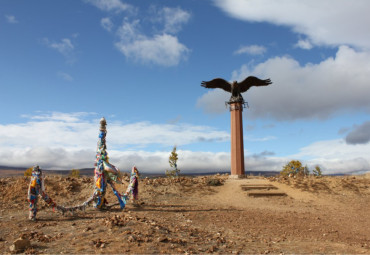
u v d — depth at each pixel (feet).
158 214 48.57
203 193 76.74
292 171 122.01
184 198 70.44
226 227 41.22
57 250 24.95
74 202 60.23
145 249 25.22
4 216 44.45
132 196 56.75
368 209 64.49
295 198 75.10
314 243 33.35
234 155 106.73
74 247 25.58
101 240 26.89
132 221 33.73
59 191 66.95
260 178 102.83
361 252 29.45
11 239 30.07
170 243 28.02
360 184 85.66
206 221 45.24
